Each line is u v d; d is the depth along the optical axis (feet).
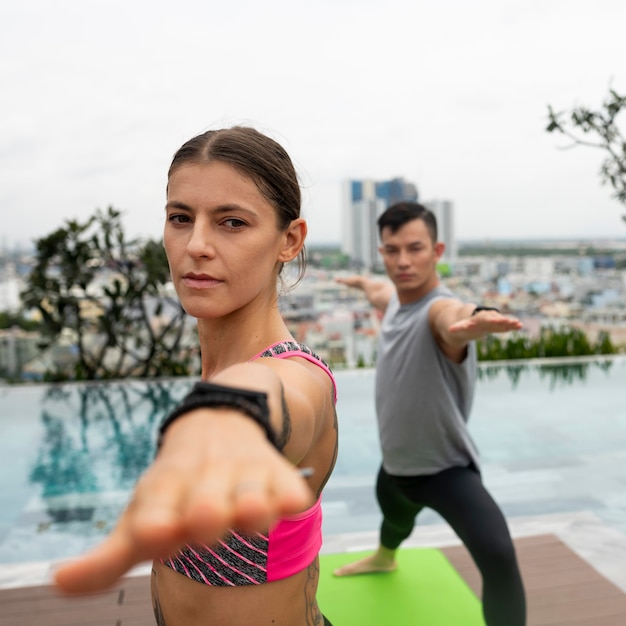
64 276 25.46
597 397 22.56
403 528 8.36
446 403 7.04
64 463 17.16
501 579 6.27
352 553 9.78
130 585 8.80
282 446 2.12
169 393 24.57
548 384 24.63
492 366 27.78
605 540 10.31
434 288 7.77
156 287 25.89
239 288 2.99
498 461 15.90
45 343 26.40
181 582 2.99
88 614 8.07
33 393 24.85
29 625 7.81
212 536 1.02
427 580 8.70
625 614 7.83
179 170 3.00
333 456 3.20
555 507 12.59
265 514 1.04
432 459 7.11
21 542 12.11
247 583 2.88
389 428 7.35
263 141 3.11
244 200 2.94
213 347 3.37
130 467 16.84
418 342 7.12
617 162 12.03
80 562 0.97
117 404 23.17
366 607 8.03
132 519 1.05
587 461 15.75
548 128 12.25
